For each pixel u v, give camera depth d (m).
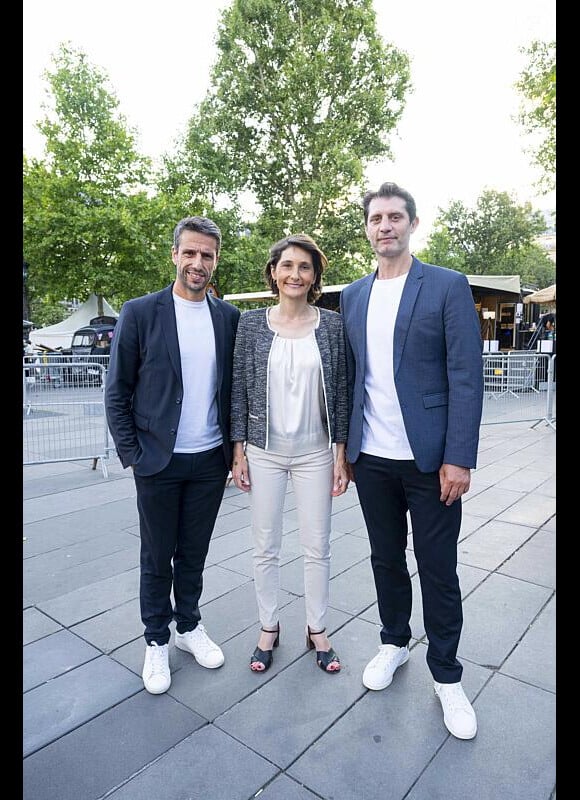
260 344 2.37
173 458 2.31
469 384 2.02
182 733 2.04
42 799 1.75
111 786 1.80
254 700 2.23
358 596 3.11
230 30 21.45
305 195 22.52
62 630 2.78
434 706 2.18
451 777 1.82
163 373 2.28
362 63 21.64
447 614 2.12
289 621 2.86
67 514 4.65
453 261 31.27
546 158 14.87
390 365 2.17
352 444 2.30
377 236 2.14
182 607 2.55
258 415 2.37
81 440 6.20
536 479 5.61
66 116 20.16
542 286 40.00
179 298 2.36
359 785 1.80
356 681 2.34
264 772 1.86
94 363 6.68
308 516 2.42
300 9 21.48
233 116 22.44
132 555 3.75
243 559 3.65
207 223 2.28
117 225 19.56
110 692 2.29
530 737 2.00
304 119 21.86
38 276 21.78
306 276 2.31
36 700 2.23
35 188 19.86
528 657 2.48
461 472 2.03
